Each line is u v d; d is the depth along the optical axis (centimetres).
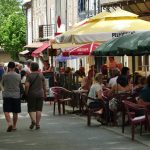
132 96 1891
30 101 1944
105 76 2728
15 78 1923
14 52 8475
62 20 5416
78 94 2461
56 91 2508
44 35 5947
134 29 2130
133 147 1494
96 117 2084
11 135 1803
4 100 1923
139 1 2636
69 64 4978
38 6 6988
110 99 1952
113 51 1889
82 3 4612
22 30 8381
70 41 2189
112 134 1762
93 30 2150
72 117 2347
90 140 1644
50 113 2569
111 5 2900
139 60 3247
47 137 1733
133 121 1612
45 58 4872
